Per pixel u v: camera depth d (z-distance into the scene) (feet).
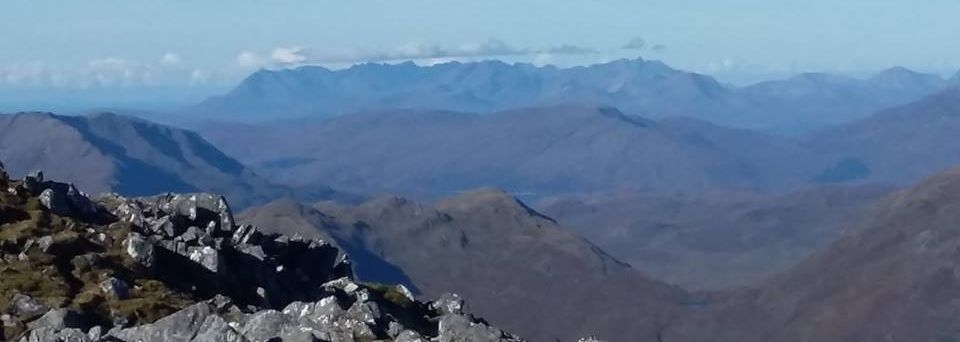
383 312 321.73
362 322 295.89
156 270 356.18
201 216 427.33
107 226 383.86
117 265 349.00
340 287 402.52
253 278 384.88
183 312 281.95
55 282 325.42
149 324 284.41
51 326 290.76
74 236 355.97
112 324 308.19
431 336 322.14
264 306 366.43
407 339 290.35
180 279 358.64
